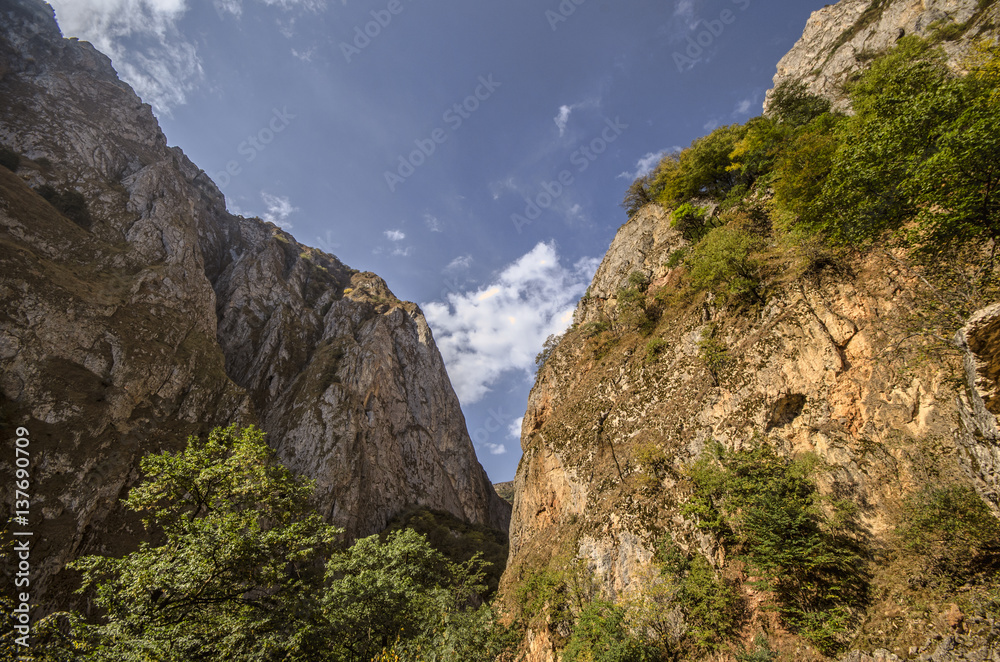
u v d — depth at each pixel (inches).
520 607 1138.7
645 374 1242.0
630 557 892.6
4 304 1877.5
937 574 533.6
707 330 1095.0
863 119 836.6
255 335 3836.1
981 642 450.3
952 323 639.8
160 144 4239.7
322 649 644.1
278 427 3198.8
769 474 743.1
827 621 589.3
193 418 2404.0
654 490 952.9
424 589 1112.8
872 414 704.4
